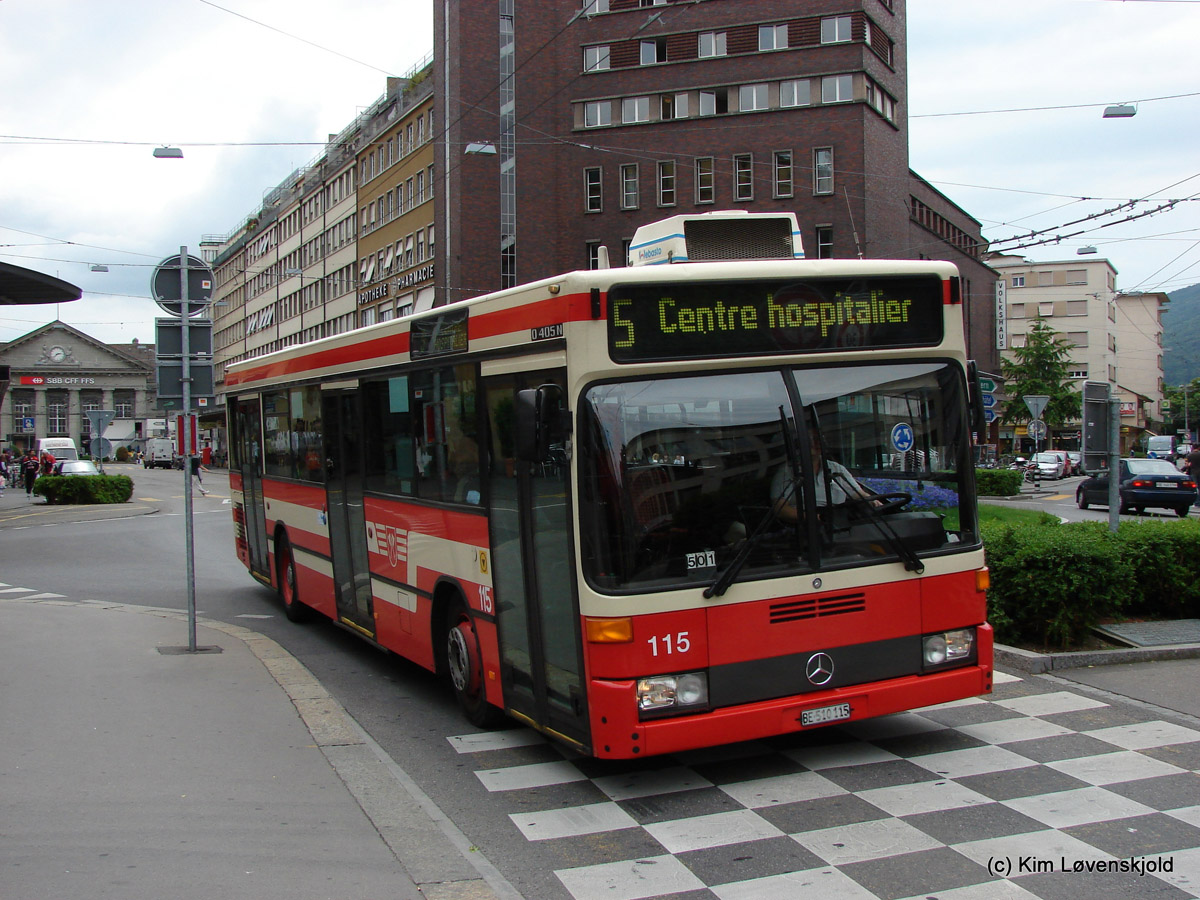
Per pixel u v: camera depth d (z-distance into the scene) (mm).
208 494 45719
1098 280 101750
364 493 9867
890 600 6461
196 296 10938
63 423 116188
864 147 48031
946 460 6770
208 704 8367
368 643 11562
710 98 49969
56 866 5191
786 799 6055
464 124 53250
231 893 4871
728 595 6074
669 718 5934
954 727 7371
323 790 6352
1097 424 11094
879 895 4785
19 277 25641
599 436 6027
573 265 51750
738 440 6227
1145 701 7926
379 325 9406
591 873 5156
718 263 6332
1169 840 5297
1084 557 9398
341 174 74188
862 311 6566
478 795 6371
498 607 7215
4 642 10938
